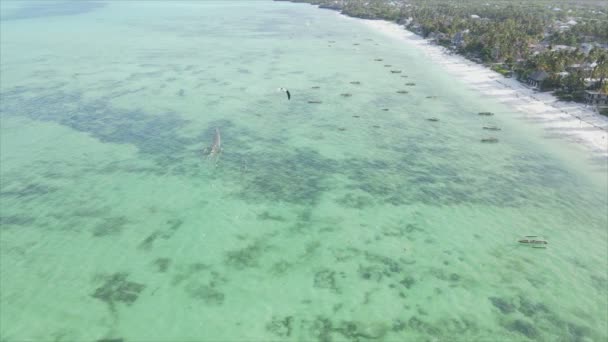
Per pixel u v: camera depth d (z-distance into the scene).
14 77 103.06
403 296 38.56
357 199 53.88
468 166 62.09
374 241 46.09
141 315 36.03
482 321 35.94
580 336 34.38
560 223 48.81
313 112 82.94
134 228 47.41
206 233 46.88
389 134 73.06
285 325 35.34
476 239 46.28
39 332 34.38
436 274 41.28
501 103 87.12
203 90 95.56
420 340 34.06
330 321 35.81
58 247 44.12
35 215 49.31
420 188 56.38
